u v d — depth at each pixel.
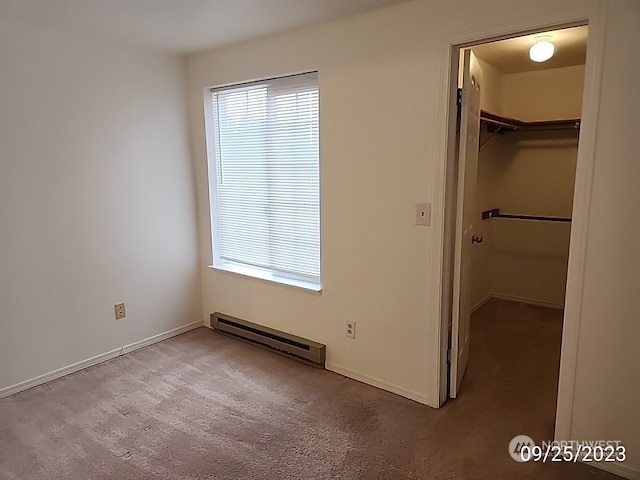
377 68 2.40
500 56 3.51
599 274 1.89
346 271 2.75
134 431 2.28
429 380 2.48
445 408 2.48
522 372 2.91
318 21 2.55
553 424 2.32
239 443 2.18
